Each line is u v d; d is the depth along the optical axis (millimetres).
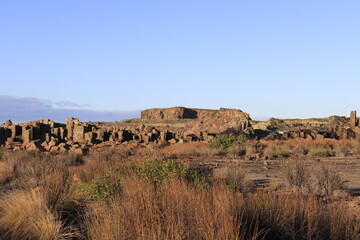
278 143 37562
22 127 51188
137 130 58531
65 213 7582
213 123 96375
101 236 4883
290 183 10727
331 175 10164
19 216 6750
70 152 27484
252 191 9648
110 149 31156
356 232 5141
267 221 5527
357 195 9820
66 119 70500
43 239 6102
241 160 23406
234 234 4512
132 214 5422
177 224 4848
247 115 181375
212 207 5648
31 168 13539
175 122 190625
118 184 9000
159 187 7828
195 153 29125
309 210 5684
